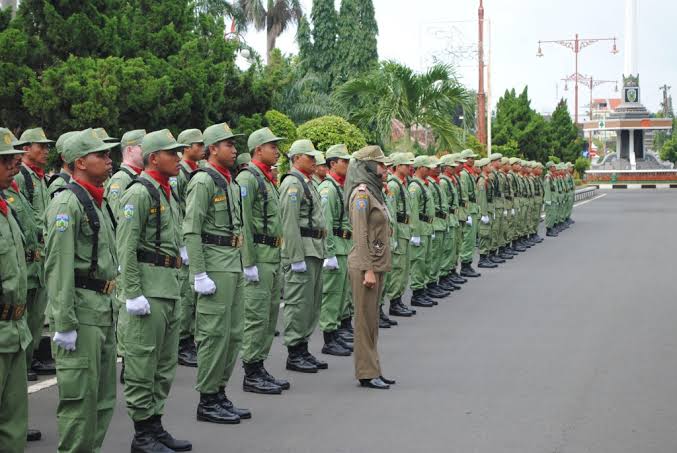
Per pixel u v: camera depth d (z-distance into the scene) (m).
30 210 8.59
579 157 64.94
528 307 13.20
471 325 11.78
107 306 6.02
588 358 9.64
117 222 6.87
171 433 7.09
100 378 6.09
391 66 25.27
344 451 6.60
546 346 10.30
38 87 12.02
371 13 41.59
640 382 8.58
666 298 13.88
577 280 16.22
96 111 12.08
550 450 6.59
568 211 29.64
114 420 7.53
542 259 19.95
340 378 9.01
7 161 5.45
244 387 8.49
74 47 13.30
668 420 7.32
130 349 6.49
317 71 41.72
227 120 15.04
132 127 13.18
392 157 12.77
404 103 25.41
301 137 19.41
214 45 15.53
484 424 7.26
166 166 6.65
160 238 6.59
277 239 8.48
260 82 15.30
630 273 17.16
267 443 6.82
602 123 78.94
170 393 8.39
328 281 10.18
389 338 10.97
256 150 8.51
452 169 15.95
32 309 8.71
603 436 6.91
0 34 12.60
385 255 8.51
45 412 7.67
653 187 72.19
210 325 7.32
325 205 9.89
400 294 12.61
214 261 7.36
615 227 29.47
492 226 18.81
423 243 13.43
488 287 15.52
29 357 8.72
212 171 7.44
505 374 8.98
